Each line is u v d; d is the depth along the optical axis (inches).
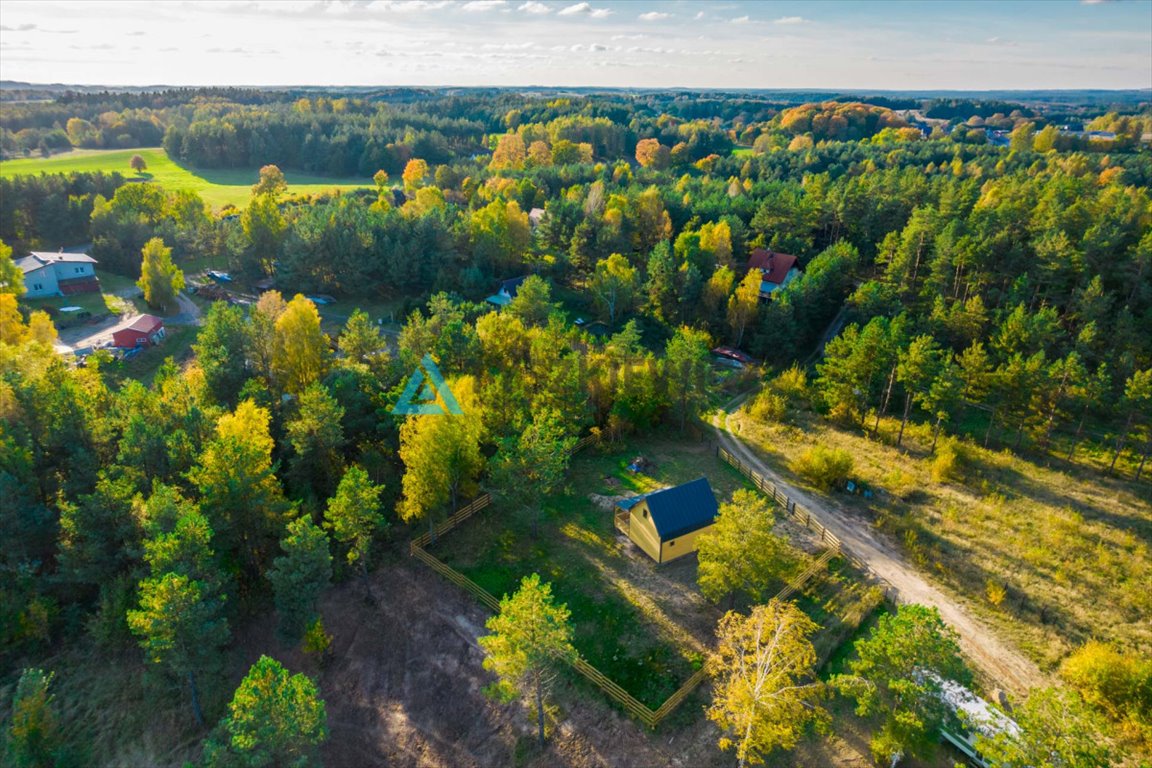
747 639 1453.0
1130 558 1856.5
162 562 1427.2
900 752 1227.2
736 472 2320.4
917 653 1209.4
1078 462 2395.4
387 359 2529.5
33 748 1341.0
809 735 1338.6
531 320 3282.5
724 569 1525.6
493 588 1750.7
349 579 1807.3
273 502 1729.8
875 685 1273.4
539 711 1327.5
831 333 3540.8
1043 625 1617.9
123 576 1622.8
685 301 3698.3
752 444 2549.2
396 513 1979.6
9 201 4830.2
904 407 2842.0
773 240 4217.5
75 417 1866.4
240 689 1184.8
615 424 2485.2
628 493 2167.8
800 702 1235.2
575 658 1325.0
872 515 2080.5
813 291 3481.8
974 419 2721.5
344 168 7780.5
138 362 3304.6
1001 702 1389.0
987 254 3174.2
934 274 3243.1
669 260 3752.5
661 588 1737.2
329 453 1983.3
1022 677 1467.8
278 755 1275.8
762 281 3912.4
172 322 3848.4
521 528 1980.8
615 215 4330.7
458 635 1624.0
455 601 1717.5
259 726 1169.4
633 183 5654.5
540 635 1248.8
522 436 1935.3
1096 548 1892.2
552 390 2325.3
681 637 1579.7
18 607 1599.4
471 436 1962.4
